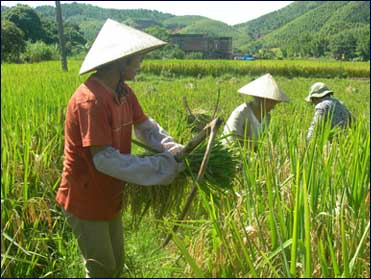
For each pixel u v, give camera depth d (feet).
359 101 54.90
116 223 11.43
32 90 33.71
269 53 352.90
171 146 11.34
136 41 9.78
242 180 12.34
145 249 13.39
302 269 8.66
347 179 11.04
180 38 319.27
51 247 14.75
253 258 8.95
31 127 20.36
